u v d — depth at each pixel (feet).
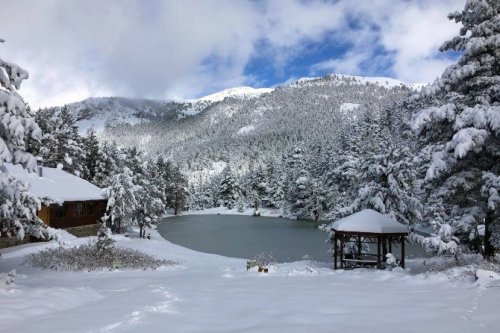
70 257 86.94
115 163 212.43
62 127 191.62
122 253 93.97
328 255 127.13
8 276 39.17
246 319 29.19
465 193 59.52
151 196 173.17
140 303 33.81
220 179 399.65
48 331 24.72
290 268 68.95
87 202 149.69
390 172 91.40
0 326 25.80
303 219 279.49
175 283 51.83
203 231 202.69
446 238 54.34
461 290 37.96
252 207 362.74
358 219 71.36
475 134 50.90
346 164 186.19
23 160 41.60
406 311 30.27
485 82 55.31
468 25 58.70
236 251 137.49
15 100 39.83
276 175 353.31
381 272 56.95
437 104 59.72
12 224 52.49
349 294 38.83
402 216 89.56
